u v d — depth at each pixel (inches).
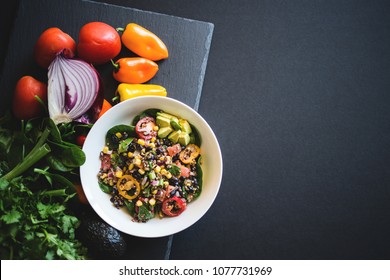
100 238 21.8
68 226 21.3
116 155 22.4
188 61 24.8
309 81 27.5
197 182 22.5
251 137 27.2
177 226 22.0
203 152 22.8
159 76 24.6
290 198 27.2
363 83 27.7
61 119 22.4
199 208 22.1
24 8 24.3
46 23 24.4
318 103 27.5
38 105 22.8
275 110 27.3
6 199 20.1
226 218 26.8
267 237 26.9
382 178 27.5
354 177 27.5
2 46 26.0
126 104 21.8
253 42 27.3
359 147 27.6
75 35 24.5
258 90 27.3
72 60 22.4
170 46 24.8
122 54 24.5
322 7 27.5
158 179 21.8
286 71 27.4
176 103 21.8
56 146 22.0
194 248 26.6
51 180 21.9
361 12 27.6
